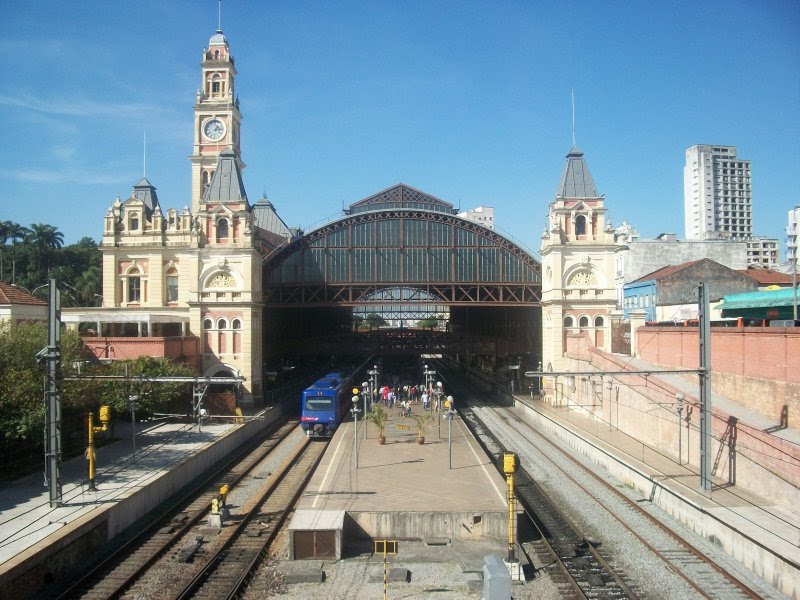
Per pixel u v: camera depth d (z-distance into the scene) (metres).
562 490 34.38
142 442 40.97
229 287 57.16
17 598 20.86
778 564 22.25
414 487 30.52
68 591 21.70
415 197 87.94
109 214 59.53
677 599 21.70
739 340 35.66
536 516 30.31
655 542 26.83
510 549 23.77
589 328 59.16
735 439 31.19
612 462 37.62
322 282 63.78
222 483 36.28
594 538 27.44
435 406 57.09
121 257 59.56
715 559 24.92
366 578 23.33
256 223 97.44
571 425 47.69
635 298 75.94
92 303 97.06
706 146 179.12
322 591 22.34
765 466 28.70
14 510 26.84
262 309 61.72
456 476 32.47
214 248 56.94
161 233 59.09
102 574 23.61
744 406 34.97
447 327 113.38
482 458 36.47
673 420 37.22
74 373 35.34
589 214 59.62
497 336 85.88
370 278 63.94
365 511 27.03
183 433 44.03
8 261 100.06
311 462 41.19
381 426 40.59
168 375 44.19
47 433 29.16
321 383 53.12
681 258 84.25
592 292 59.38
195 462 37.12
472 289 68.81
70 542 23.98
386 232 64.19
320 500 28.52
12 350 33.38
